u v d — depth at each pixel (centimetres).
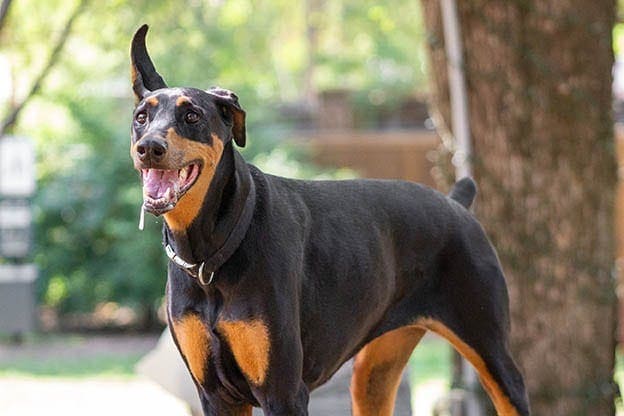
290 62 3459
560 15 930
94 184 1744
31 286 1684
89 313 1859
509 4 932
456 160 937
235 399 567
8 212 1672
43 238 1764
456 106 937
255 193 549
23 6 1546
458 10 942
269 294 537
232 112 535
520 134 945
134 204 1722
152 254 1714
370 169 2012
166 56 1981
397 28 2752
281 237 550
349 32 3097
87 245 1764
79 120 1781
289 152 1884
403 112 2395
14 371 1522
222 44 2155
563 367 962
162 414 1245
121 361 1593
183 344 556
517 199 948
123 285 1744
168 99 518
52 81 1878
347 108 2252
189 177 516
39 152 1794
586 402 965
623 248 1791
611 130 965
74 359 1612
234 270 536
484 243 650
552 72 935
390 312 626
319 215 583
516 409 638
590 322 967
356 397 681
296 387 545
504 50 937
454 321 638
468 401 923
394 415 791
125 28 1656
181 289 550
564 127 945
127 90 2141
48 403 1311
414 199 631
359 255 588
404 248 621
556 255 954
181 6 1925
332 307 577
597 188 962
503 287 649
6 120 1288
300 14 3344
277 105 2242
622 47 2470
